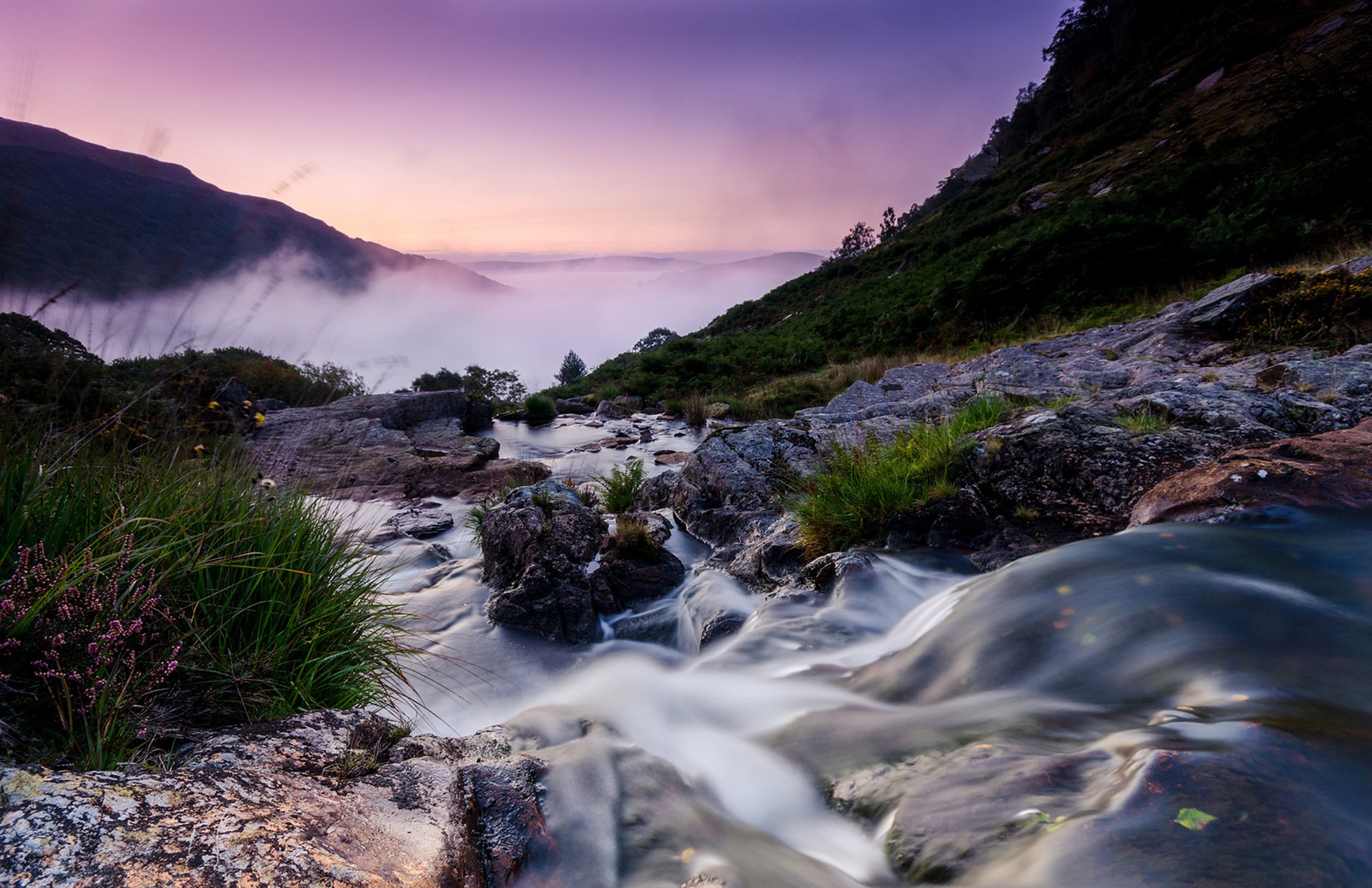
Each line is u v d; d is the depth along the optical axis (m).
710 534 7.39
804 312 45.38
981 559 4.83
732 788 2.58
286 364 15.80
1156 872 1.45
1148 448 5.42
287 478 3.58
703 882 1.69
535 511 6.87
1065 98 92.75
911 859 1.84
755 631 4.41
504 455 15.86
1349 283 9.57
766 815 2.40
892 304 28.27
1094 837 1.58
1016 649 3.06
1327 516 3.67
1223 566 3.25
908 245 58.09
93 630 2.02
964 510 5.32
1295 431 5.70
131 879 1.31
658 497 9.04
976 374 12.20
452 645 5.50
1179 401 6.28
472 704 4.61
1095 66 84.88
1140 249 18.97
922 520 5.34
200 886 1.33
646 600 6.21
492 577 6.62
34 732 1.81
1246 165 24.47
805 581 5.20
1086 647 2.89
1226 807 1.60
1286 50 41.88
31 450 2.36
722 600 5.48
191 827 1.50
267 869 1.42
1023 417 6.63
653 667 4.98
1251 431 5.55
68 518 2.38
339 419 13.81
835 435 8.33
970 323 21.33
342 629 2.98
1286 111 24.97
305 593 2.78
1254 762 1.76
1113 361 10.76
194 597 2.57
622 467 13.79
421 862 1.63
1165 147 41.06
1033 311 20.23
